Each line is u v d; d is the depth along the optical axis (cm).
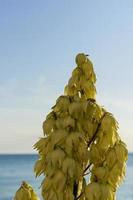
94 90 751
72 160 703
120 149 718
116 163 718
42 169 729
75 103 714
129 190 9000
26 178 12656
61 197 705
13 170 16988
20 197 743
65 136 709
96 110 728
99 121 729
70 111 711
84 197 714
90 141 729
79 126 717
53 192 707
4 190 9625
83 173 721
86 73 754
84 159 712
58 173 705
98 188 702
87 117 726
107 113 729
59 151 704
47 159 709
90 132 725
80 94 750
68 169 698
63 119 718
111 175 714
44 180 714
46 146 725
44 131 724
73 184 712
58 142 709
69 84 753
